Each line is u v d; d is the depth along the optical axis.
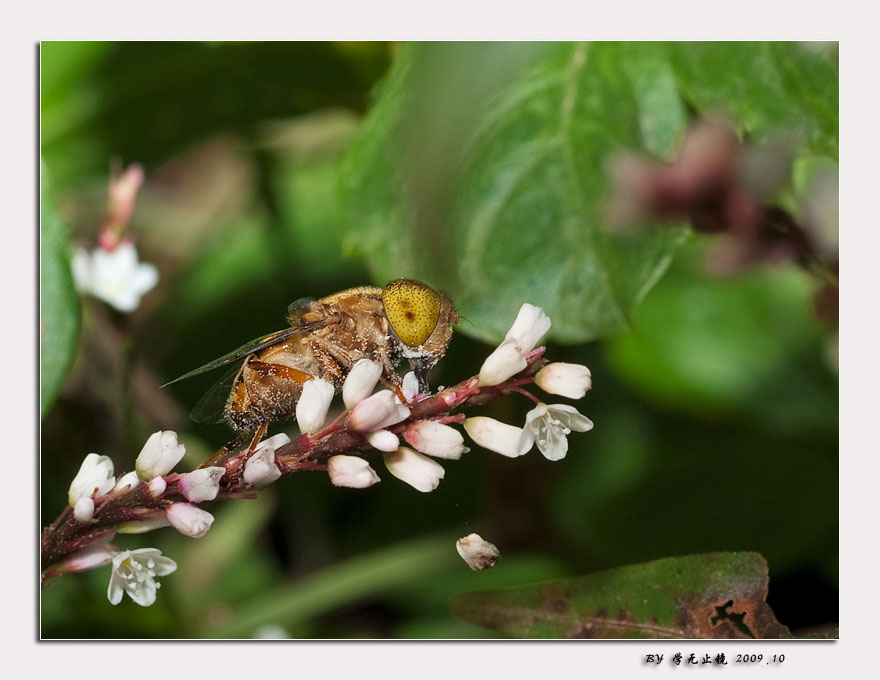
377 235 0.17
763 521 0.19
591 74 0.17
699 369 0.20
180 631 0.19
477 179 0.17
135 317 0.22
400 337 0.17
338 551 0.20
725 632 0.16
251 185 0.22
